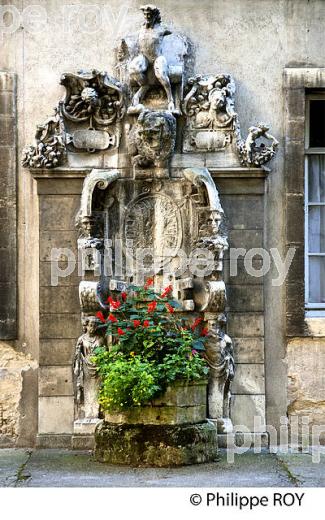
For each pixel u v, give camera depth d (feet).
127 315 31.71
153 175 32.19
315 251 33.83
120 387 29.09
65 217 32.40
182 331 30.83
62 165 32.24
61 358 32.37
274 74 33.06
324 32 33.12
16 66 32.83
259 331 32.53
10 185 32.60
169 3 33.01
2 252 32.63
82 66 32.83
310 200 33.86
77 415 32.14
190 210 32.24
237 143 32.24
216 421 31.78
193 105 32.40
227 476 28.17
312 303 33.71
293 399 32.86
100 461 29.91
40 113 32.78
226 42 33.01
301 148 32.86
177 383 29.50
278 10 33.12
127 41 32.53
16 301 32.65
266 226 32.86
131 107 31.99
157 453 29.27
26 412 32.65
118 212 32.32
